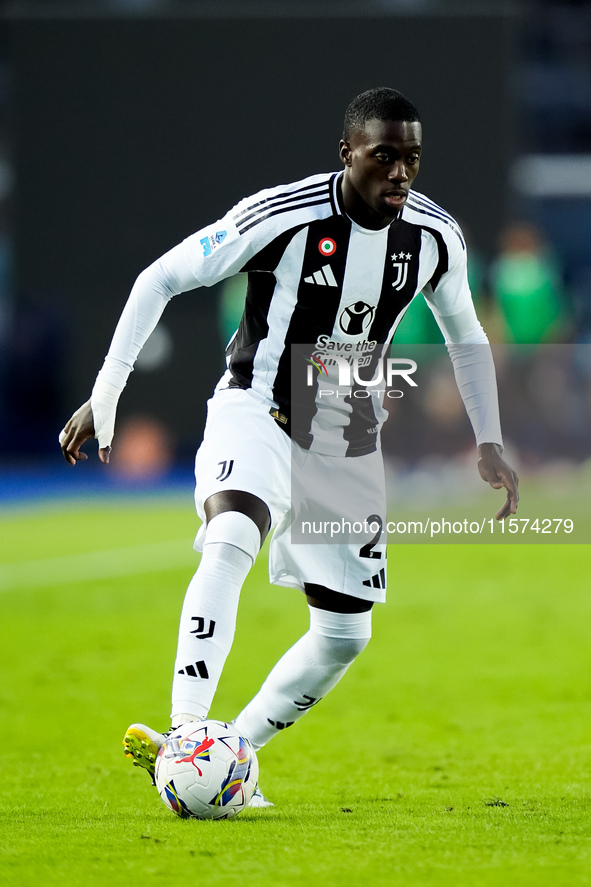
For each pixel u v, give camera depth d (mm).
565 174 97938
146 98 81625
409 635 28938
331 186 12586
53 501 64438
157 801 13211
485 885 8852
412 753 17078
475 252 79625
